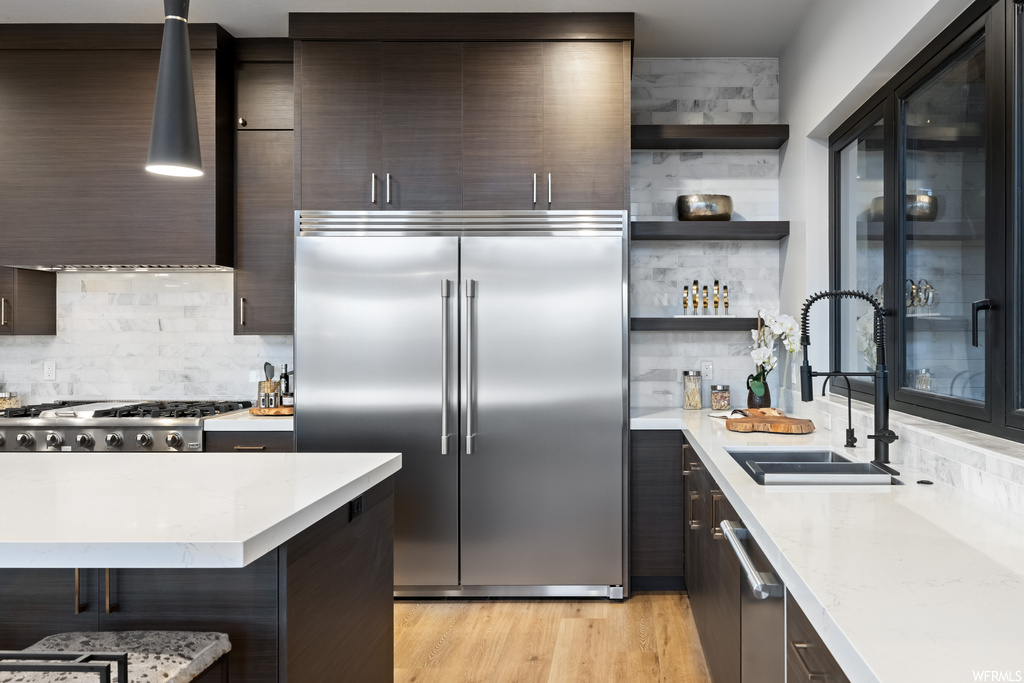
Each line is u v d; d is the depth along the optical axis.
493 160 3.31
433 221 3.31
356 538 1.90
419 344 3.26
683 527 3.33
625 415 3.24
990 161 1.93
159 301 3.99
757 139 3.65
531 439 3.24
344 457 2.18
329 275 3.28
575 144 3.30
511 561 3.26
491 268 3.24
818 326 3.37
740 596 1.77
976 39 2.05
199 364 3.99
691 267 3.90
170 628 1.55
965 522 1.51
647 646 2.77
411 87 3.32
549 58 3.31
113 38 3.48
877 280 2.80
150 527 1.38
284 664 1.51
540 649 2.75
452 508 3.26
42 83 3.52
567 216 3.29
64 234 3.52
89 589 1.58
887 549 1.32
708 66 3.92
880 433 2.12
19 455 2.21
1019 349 1.82
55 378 4.00
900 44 2.30
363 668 1.94
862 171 2.97
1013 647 0.89
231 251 3.66
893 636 0.92
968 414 2.05
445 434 3.21
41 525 1.39
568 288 3.24
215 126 3.48
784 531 1.44
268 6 3.27
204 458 2.16
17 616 1.60
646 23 3.46
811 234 3.38
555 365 3.24
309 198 3.32
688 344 3.92
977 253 2.04
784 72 3.76
